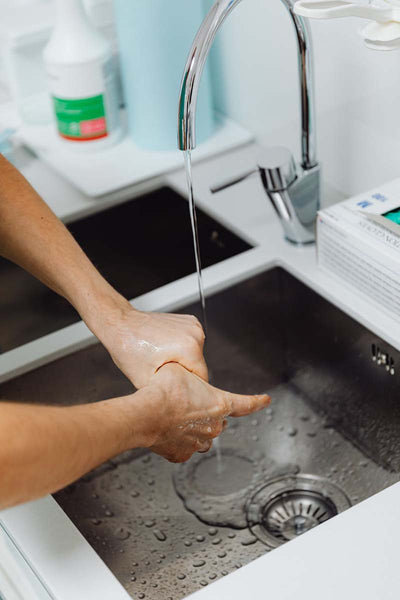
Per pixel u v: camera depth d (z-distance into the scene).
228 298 1.18
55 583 0.79
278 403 1.25
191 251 1.39
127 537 1.07
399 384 1.05
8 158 1.47
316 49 1.21
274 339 1.25
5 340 1.33
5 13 1.53
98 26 1.52
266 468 1.16
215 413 0.87
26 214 0.98
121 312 0.95
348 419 1.18
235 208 1.29
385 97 1.12
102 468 1.15
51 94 1.42
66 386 1.12
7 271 1.32
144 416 0.79
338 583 0.76
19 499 0.67
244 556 1.04
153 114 1.38
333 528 0.81
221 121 1.50
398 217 1.04
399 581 0.75
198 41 0.88
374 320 1.04
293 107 1.32
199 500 1.12
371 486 1.10
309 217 1.16
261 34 1.32
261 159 1.09
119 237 1.38
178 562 1.03
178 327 0.94
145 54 1.32
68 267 0.96
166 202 1.39
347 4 0.82
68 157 1.43
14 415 0.66
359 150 1.20
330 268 1.11
